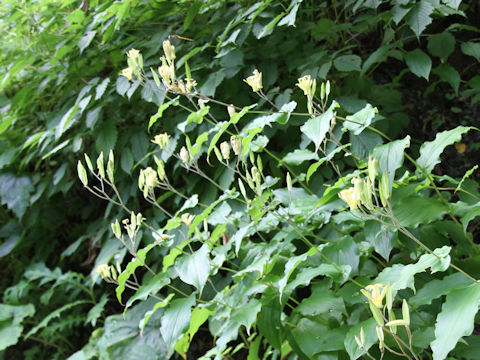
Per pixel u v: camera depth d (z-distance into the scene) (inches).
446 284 54.6
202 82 100.3
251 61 105.1
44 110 133.9
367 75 118.9
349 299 60.4
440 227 67.0
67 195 144.0
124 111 116.0
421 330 58.0
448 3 78.1
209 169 104.7
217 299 73.5
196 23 109.9
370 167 48.0
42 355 131.1
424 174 61.7
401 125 106.7
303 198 72.4
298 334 66.1
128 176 116.3
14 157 126.5
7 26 129.6
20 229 138.1
